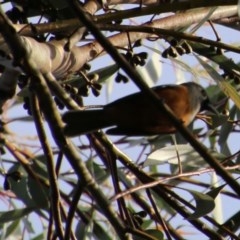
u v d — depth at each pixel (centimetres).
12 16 888
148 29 898
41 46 784
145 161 930
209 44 909
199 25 942
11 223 1092
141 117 847
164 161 933
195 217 866
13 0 905
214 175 1039
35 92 732
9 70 840
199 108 991
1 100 886
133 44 972
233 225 931
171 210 1039
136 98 843
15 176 955
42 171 1009
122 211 885
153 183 799
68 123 746
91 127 786
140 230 823
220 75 954
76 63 877
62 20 876
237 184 694
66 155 755
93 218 996
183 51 949
